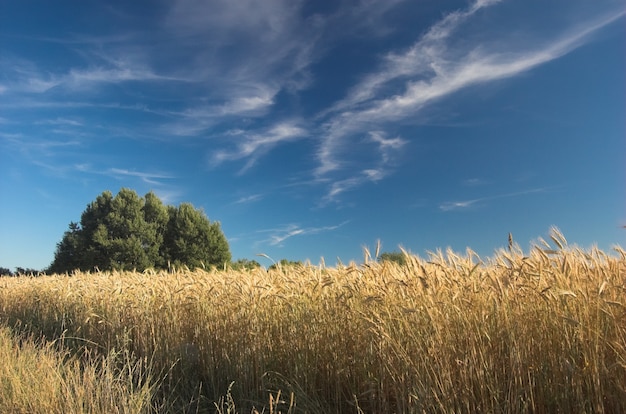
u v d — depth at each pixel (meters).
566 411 3.79
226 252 33.25
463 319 4.29
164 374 6.84
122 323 8.55
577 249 4.29
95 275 13.57
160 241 32.78
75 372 5.83
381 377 4.69
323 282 6.00
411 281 4.86
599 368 3.74
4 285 15.30
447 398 4.05
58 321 10.48
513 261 4.39
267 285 6.67
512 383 4.03
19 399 4.85
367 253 5.77
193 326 7.90
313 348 5.72
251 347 6.37
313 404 5.20
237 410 5.61
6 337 8.43
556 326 3.97
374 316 4.88
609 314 3.70
